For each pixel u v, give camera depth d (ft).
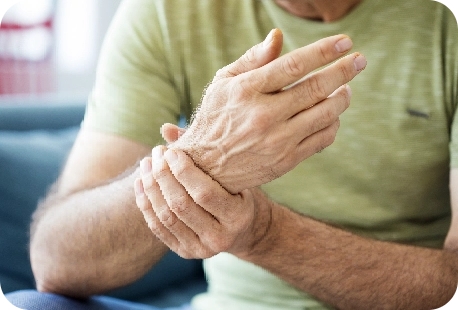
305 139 2.77
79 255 3.51
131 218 3.41
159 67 4.09
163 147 2.92
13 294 3.53
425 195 4.02
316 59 2.63
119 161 3.89
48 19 10.11
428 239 4.08
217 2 4.15
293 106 2.69
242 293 4.07
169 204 2.90
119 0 11.12
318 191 4.00
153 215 3.04
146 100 4.01
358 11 3.99
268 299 4.00
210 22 4.11
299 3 4.00
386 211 4.02
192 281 6.23
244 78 2.69
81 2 10.75
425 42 3.97
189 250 3.07
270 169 2.80
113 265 3.51
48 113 6.60
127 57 4.09
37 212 3.80
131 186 3.45
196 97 4.14
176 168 2.82
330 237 3.55
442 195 4.06
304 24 4.05
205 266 4.43
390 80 3.98
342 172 3.99
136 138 3.93
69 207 3.60
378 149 3.97
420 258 3.60
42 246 3.61
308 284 3.55
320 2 3.97
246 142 2.74
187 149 2.85
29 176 5.42
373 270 3.52
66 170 3.95
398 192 4.00
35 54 10.07
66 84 10.75
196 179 2.83
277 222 3.46
